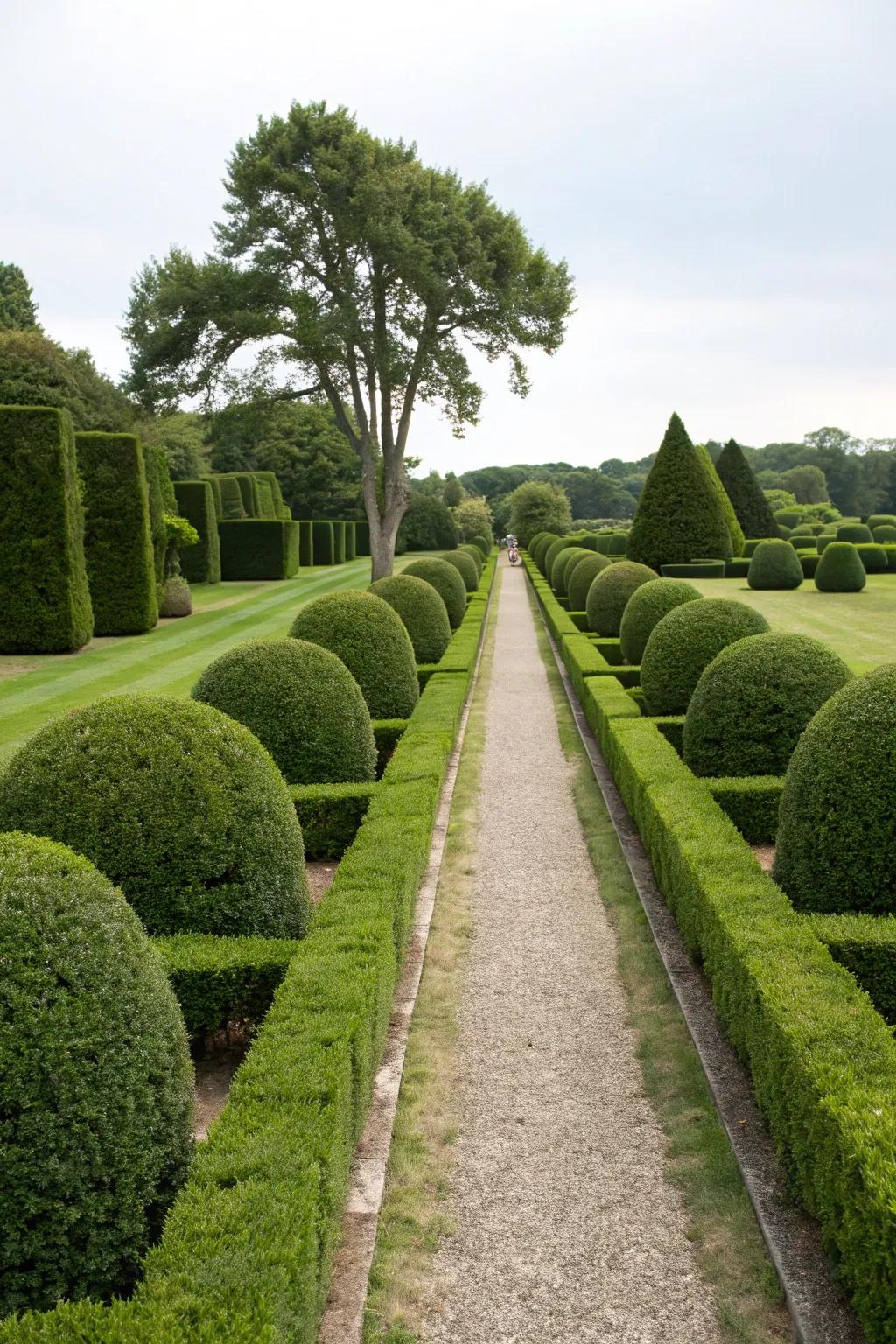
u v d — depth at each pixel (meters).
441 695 11.52
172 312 27.59
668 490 32.22
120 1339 2.45
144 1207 3.05
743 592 28.30
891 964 4.68
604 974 6.00
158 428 41.78
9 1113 2.82
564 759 11.12
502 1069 4.95
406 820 6.79
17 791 5.01
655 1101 4.64
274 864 5.26
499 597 34.06
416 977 5.70
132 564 21.70
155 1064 3.15
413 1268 3.60
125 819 4.95
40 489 18.59
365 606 10.85
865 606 24.66
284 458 57.06
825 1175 3.32
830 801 5.59
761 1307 3.34
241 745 5.36
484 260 27.45
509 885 7.44
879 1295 2.86
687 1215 3.85
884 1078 3.43
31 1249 2.82
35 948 2.99
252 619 24.59
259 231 26.72
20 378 32.47
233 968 4.56
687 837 6.25
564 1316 3.37
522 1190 4.04
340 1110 3.57
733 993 4.70
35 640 18.86
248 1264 2.73
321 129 25.62
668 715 10.47
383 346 28.09
